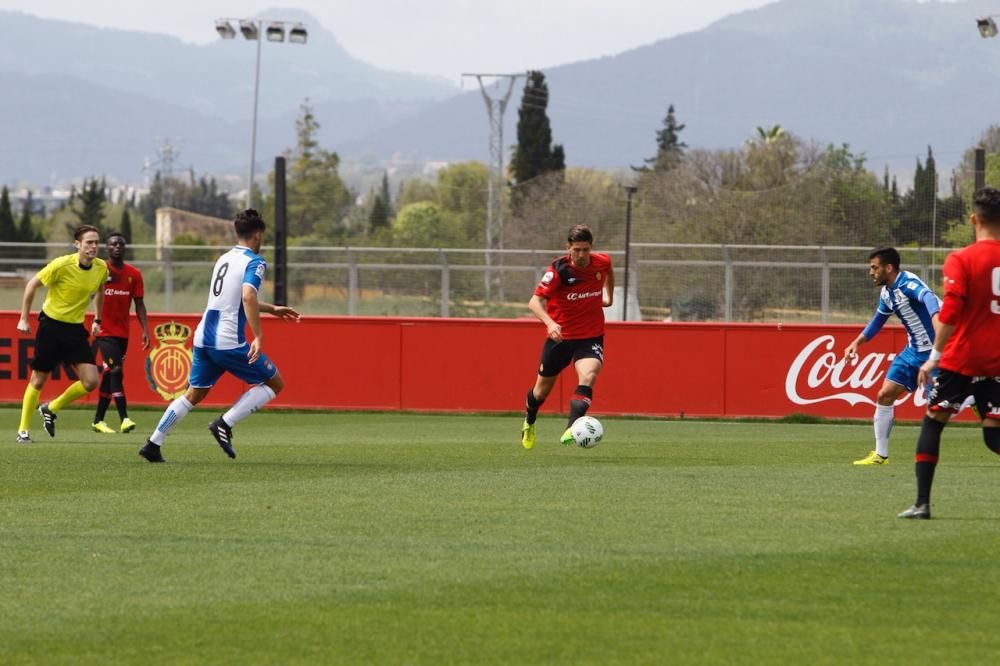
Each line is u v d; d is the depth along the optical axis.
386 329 74.06
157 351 74.75
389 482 35.31
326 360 74.44
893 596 20.80
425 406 73.69
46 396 74.88
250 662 17.20
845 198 188.25
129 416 69.00
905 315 44.47
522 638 18.30
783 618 19.39
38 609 20.06
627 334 72.00
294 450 46.53
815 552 24.41
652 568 22.95
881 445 44.00
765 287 136.00
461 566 23.17
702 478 36.66
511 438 54.75
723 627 18.88
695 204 193.62
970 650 17.64
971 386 28.17
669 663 17.06
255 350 40.16
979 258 27.69
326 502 31.14
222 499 31.67
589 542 25.53
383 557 24.03
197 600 20.64
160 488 33.88
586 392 45.12
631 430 62.19
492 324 73.12
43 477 36.38
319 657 17.39
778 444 53.03
